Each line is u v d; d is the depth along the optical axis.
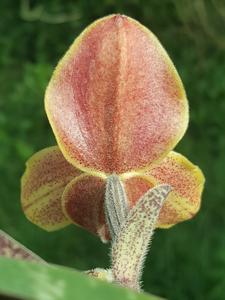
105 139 0.17
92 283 0.10
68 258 0.99
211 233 0.99
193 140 1.12
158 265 0.96
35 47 1.30
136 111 0.17
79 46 0.17
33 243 1.00
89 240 1.00
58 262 0.99
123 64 0.17
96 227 0.18
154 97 0.17
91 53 0.17
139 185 0.18
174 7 1.22
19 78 1.25
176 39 1.23
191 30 1.20
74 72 0.17
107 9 1.29
